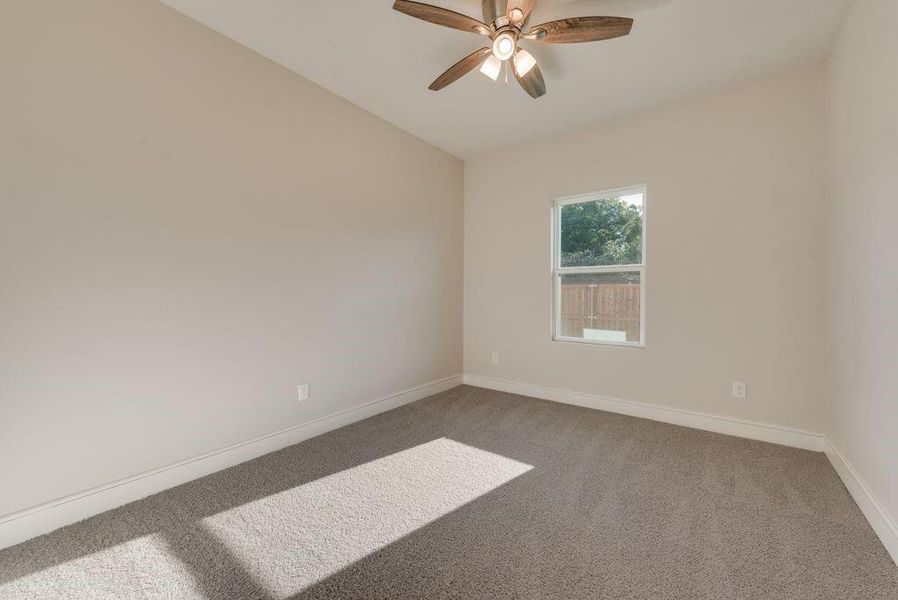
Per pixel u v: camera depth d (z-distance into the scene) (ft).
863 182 6.17
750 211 9.01
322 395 9.54
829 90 7.87
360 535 5.64
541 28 6.35
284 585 4.69
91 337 6.06
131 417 6.49
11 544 5.38
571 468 7.68
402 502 6.50
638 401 10.69
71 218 5.84
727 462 7.89
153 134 6.65
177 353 7.04
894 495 5.09
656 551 5.25
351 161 10.11
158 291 6.77
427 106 10.20
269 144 8.34
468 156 13.83
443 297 13.37
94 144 6.03
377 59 8.25
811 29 7.09
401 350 11.77
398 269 11.59
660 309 10.24
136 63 6.44
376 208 10.85
